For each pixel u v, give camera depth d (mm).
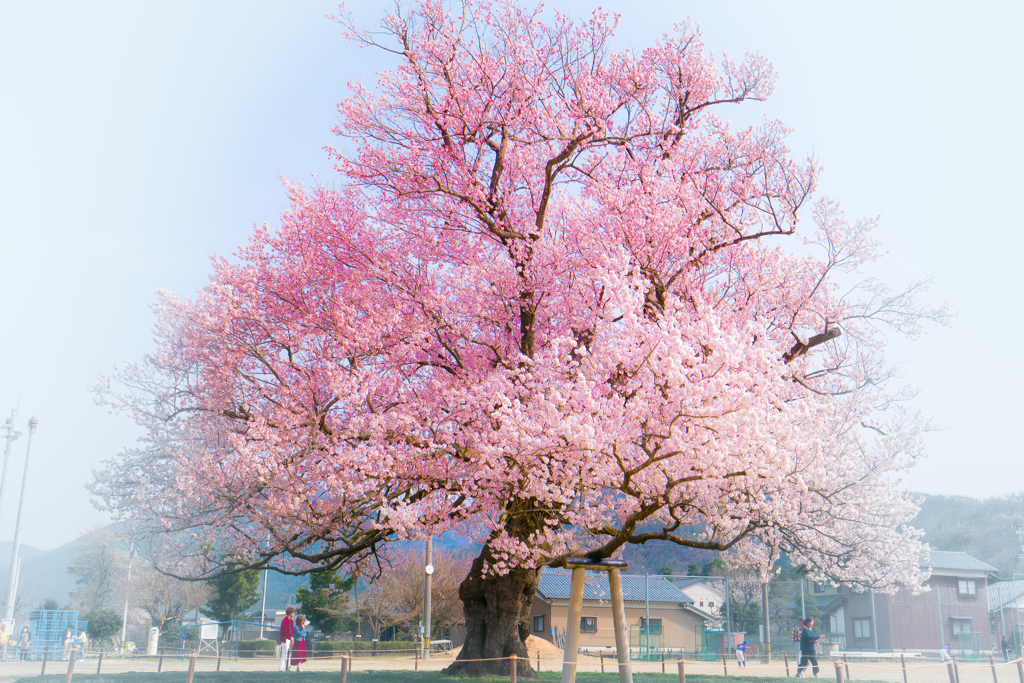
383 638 40688
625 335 12188
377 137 16375
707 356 10852
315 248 15719
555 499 12219
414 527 13469
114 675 14445
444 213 16531
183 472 14820
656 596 43469
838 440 16203
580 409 11836
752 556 16703
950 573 45562
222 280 15812
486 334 16703
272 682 13016
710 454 10555
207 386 15305
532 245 15695
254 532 15781
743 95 18328
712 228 16375
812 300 16781
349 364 14836
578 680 15625
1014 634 42594
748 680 16688
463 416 14453
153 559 15805
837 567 16938
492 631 15367
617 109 17891
